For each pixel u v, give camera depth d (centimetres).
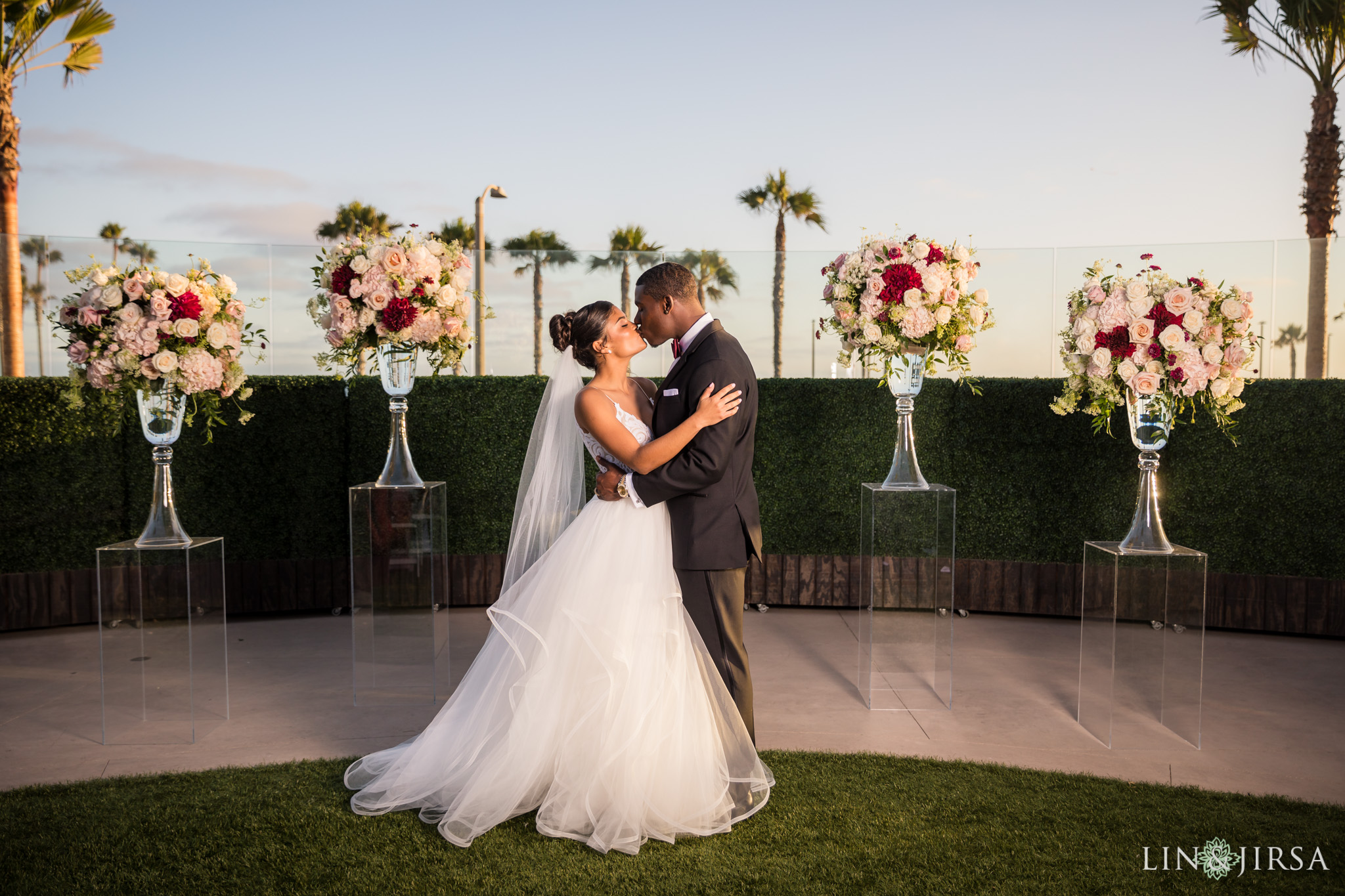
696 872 252
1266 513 522
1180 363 347
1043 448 555
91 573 539
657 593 294
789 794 306
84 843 271
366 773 316
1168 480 538
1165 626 355
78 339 369
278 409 559
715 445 284
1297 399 511
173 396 370
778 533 598
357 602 414
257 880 248
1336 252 534
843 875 250
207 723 387
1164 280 370
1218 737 365
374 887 244
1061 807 295
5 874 252
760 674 457
